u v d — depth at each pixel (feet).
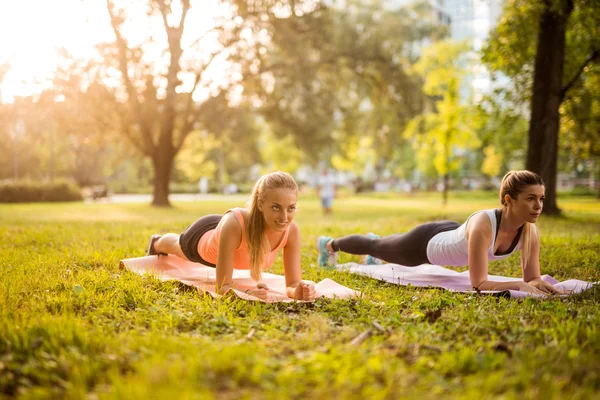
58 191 101.81
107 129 77.77
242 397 6.76
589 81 55.26
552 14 44.96
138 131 82.79
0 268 16.52
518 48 48.67
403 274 17.66
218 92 77.20
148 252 18.13
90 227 34.06
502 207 15.17
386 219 44.42
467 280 16.69
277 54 83.10
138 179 214.69
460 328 10.37
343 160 157.38
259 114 86.07
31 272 16.14
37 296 12.61
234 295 13.12
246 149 98.27
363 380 7.30
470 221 15.37
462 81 87.86
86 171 178.70
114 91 73.41
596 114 56.95
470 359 8.20
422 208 74.74
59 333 9.21
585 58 52.31
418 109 89.04
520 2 45.96
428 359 8.29
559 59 46.39
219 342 9.29
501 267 20.01
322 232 31.60
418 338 9.57
